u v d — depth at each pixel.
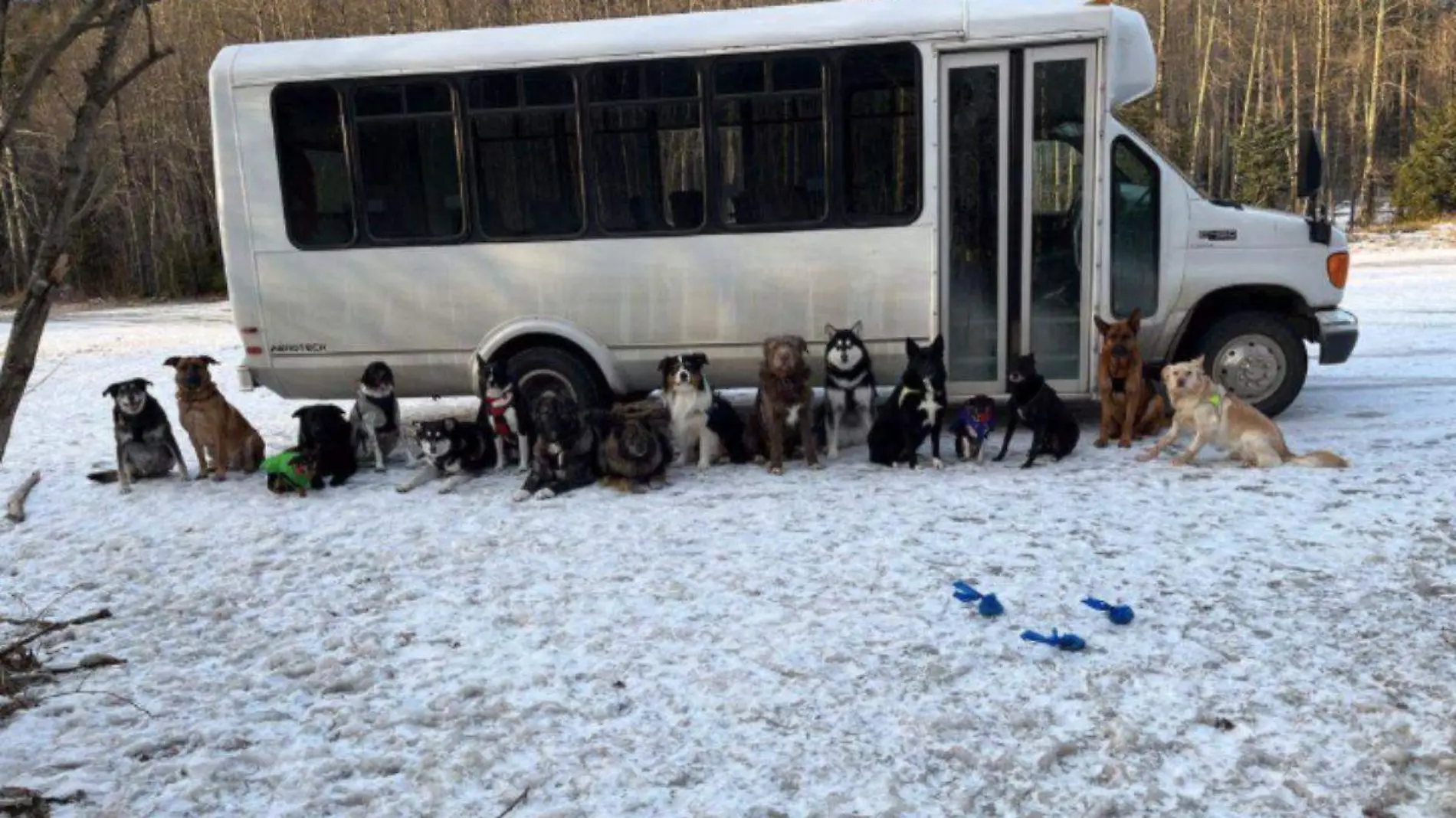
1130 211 7.91
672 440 7.60
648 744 3.64
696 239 7.99
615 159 8.02
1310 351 12.40
